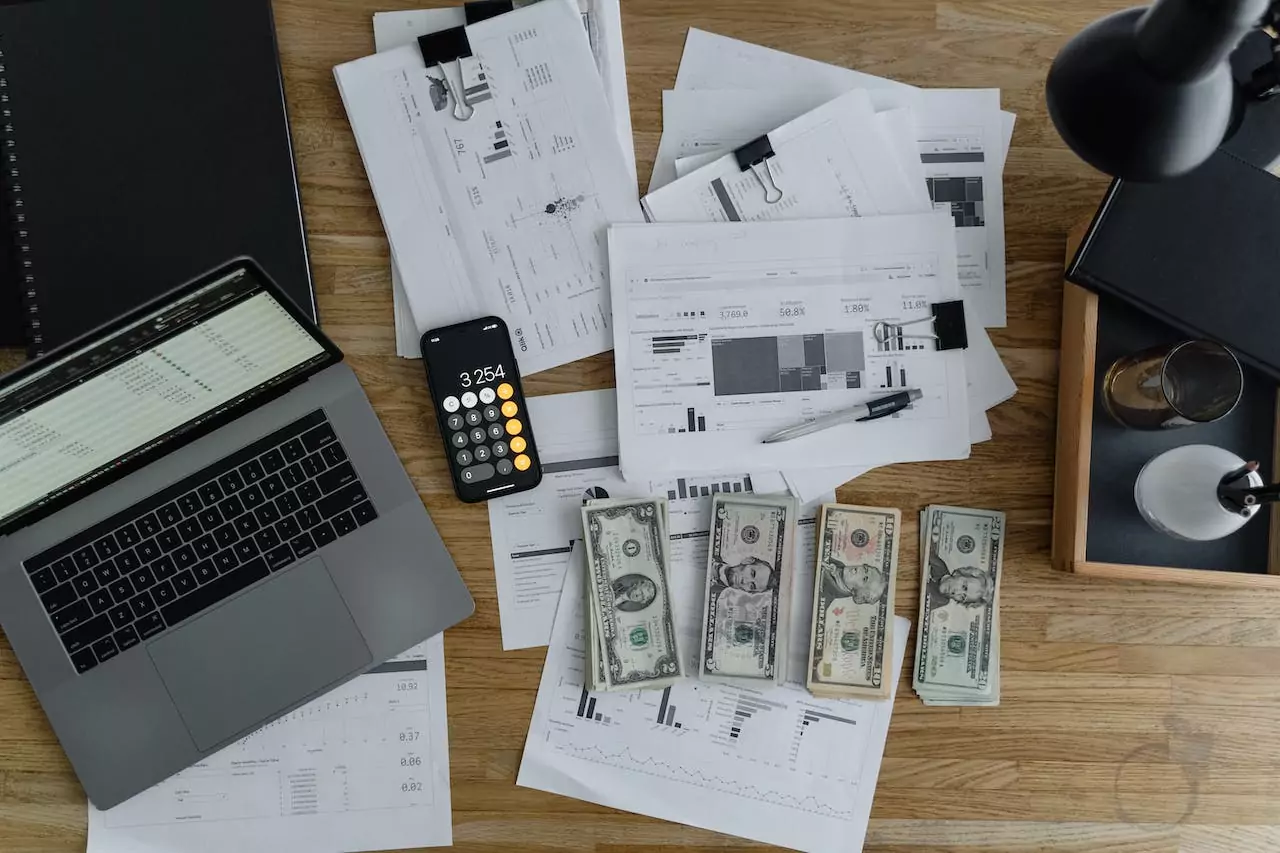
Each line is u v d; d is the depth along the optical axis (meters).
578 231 0.79
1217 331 0.74
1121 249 0.74
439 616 0.76
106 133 0.75
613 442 0.79
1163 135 0.51
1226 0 0.42
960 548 0.80
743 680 0.78
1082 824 0.81
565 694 0.79
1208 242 0.74
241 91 0.76
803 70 0.81
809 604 0.80
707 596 0.79
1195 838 0.81
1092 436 0.79
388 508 0.76
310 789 0.77
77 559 0.74
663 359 0.79
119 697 0.74
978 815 0.80
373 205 0.79
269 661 0.75
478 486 0.77
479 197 0.78
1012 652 0.80
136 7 0.75
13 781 0.76
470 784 0.78
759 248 0.79
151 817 0.76
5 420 0.63
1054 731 0.80
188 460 0.75
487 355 0.77
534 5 0.78
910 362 0.80
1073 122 0.53
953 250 0.80
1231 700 0.81
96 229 0.75
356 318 0.78
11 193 0.74
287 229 0.76
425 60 0.78
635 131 0.80
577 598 0.79
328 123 0.79
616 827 0.79
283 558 0.75
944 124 0.82
